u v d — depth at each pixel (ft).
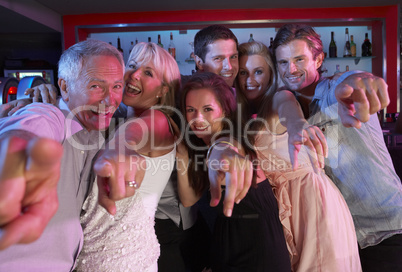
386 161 3.76
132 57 3.98
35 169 0.98
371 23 15.56
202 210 4.71
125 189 1.48
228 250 3.28
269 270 3.15
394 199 3.65
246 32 15.75
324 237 3.57
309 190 3.67
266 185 3.51
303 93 4.34
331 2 14.40
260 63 4.59
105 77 2.75
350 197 3.85
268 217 3.28
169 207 3.82
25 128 1.66
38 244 2.28
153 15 15.29
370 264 3.80
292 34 4.23
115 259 2.65
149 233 2.91
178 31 15.87
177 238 3.87
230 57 4.77
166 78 3.95
